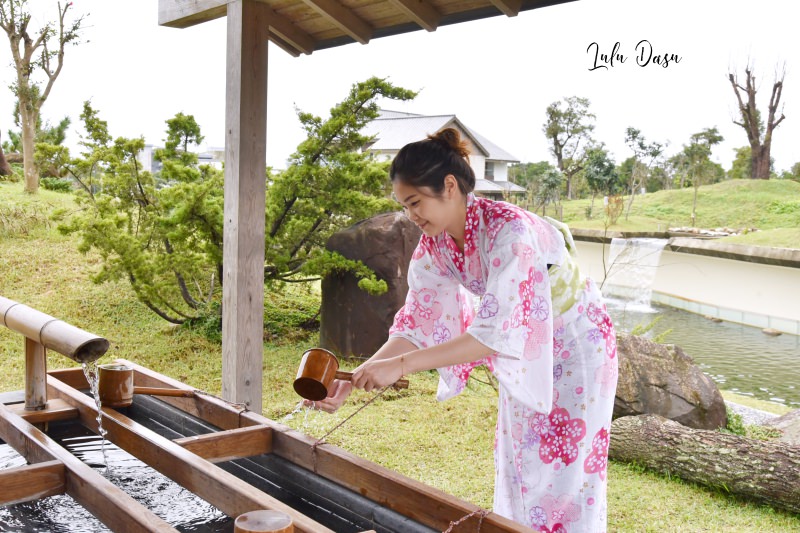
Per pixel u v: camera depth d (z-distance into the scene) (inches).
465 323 87.0
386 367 68.5
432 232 74.0
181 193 241.4
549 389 73.0
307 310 316.2
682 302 523.2
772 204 902.4
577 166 1342.3
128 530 60.9
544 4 133.5
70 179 624.4
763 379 296.8
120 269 250.2
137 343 255.0
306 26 170.4
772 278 448.5
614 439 163.3
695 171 1168.2
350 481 75.6
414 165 69.6
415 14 141.6
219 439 83.2
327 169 265.1
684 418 177.8
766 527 126.9
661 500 139.6
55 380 115.9
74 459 75.9
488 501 133.4
